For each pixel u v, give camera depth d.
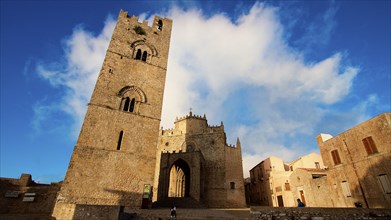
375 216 16.84
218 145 54.62
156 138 29.78
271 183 52.53
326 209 17.50
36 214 24.98
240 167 54.91
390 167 22.94
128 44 34.84
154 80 34.00
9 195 27.36
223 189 49.88
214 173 51.78
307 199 37.12
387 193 23.02
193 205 36.44
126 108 30.19
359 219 16.83
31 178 31.14
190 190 40.28
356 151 27.28
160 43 38.44
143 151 28.09
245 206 50.28
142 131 29.25
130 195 25.09
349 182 27.81
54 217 20.88
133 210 23.61
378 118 24.81
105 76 30.25
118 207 17.78
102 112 27.81
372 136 25.33
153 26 39.94
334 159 30.73
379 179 24.03
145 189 26.22
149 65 34.91
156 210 24.97
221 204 48.31
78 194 22.86
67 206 19.41
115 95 29.69
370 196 24.84
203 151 54.91
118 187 24.88
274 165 55.41
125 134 27.98
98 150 25.58
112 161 25.78
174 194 52.38
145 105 31.25
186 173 48.88
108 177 24.84
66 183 22.80
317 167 49.91
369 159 25.41
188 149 56.22
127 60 33.25
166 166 42.22
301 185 39.12
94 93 28.45
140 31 37.38
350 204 27.39
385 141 23.80
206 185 50.62
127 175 25.89
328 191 31.69
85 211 18.06
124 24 36.34
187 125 60.19
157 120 31.03
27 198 27.62
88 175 24.03
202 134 57.06
